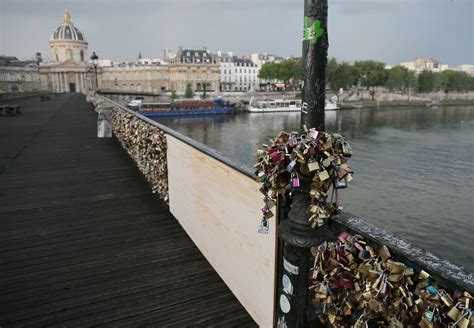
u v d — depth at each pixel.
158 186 6.17
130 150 9.12
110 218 5.34
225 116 67.69
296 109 74.06
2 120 19.05
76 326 3.00
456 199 19.70
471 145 35.03
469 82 110.00
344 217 1.86
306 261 2.04
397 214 18.00
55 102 37.12
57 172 8.12
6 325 3.01
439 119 60.34
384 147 34.34
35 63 115.19
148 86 120.12
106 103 17.41
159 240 4.60
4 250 4.32
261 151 2.10
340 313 1.76
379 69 94.12
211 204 3.75
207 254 4.04
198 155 3.99
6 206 5.86
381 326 1.59
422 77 100.69
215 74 114.06
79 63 115.56
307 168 1.80
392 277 1.37
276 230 2.51
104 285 3.60
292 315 2.15
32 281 3.66
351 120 59.34
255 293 2.95
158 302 3.31
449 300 1.20
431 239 15.66
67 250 4.34
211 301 3.33
